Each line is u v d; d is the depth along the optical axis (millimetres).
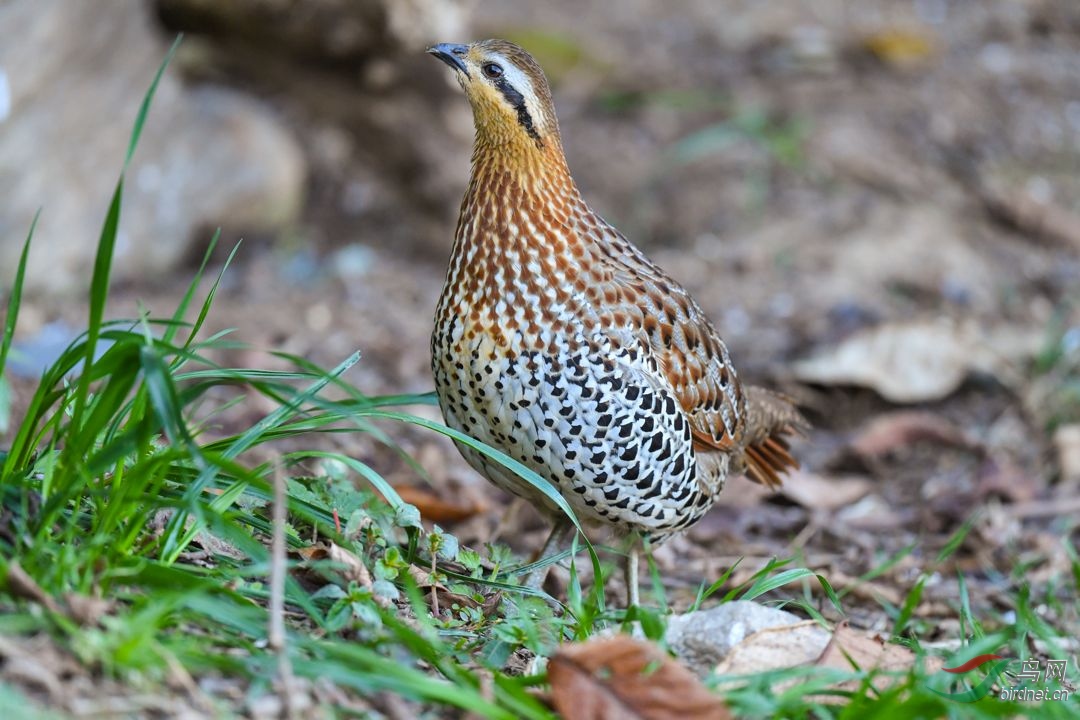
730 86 18984
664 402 7273
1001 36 21328
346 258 15125
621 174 16844
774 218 16188
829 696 5805
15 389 10508
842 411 12891
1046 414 12805
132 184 14164
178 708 4840
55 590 5172
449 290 7094
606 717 5156
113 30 14156
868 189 16750
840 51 20172
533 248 6918
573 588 6301
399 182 15945
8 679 4688
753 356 13500
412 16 14750
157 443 6891
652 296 7359
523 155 6945
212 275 14570
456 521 9445
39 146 13367
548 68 18938
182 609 5441
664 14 21656
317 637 5680
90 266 13703
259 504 6430
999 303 14906
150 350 5332
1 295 12781
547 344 6926
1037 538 10172
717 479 8148
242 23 14961
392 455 10656
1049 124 18609
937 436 12078
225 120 15094
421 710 5340
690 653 6113
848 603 8984
